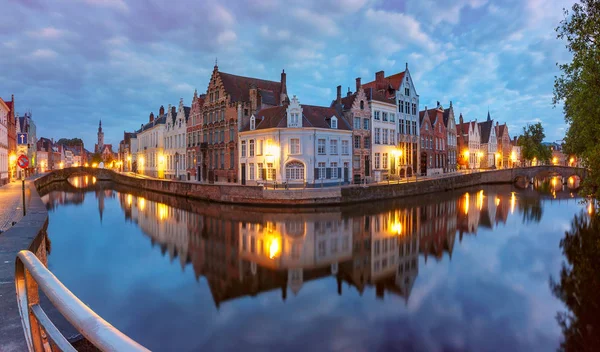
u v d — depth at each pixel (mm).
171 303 12375
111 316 11352
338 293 13383
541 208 34031
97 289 13633
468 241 21578
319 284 14305
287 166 37406
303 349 9453
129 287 13852
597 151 12945
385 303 12484
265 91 46094
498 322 11125
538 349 9758
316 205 32656
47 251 17688
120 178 65500
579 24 12531
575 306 12227
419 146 53562
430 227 25328
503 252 19156
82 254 18547
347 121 42750
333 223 26250
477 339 10133
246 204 33750
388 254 18688
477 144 76938
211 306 12133
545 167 62562
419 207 33562
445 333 10453
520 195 44031
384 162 46812
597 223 26781
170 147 61000
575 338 10141
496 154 83812
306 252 18906
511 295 13188
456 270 16125
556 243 21062
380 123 46125
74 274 15367
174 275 15297
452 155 63469
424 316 11492
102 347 1324
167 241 21422
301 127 36656
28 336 2803
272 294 13234
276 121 38562
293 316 11375
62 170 76625
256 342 9836
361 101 43688
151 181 49312
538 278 15031
